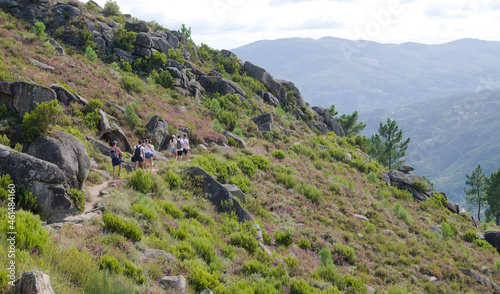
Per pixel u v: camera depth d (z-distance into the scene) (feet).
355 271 53.78
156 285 26.07
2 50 87.25
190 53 178.81
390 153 202.39
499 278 70.90
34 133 39.22
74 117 68.85
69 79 92.53
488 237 94.27
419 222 91.76
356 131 246.68
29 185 33.50
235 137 107.65
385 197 106.01
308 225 65.77
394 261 61.62
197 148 90.58
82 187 40.78
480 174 242.78
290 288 36.68
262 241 50.65
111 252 27.96
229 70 191.62
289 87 210.18
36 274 17.74
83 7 148.97
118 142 75.05
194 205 50.75
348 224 71.56
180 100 125.08
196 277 29.60
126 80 110.83
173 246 34.94
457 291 58.08
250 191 70.79
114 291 22.02
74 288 20.85
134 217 37.73
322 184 91.20
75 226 31.60
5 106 42.04
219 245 41.06
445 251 74.95
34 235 23.76
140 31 149.79
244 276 35.99
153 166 67.05
